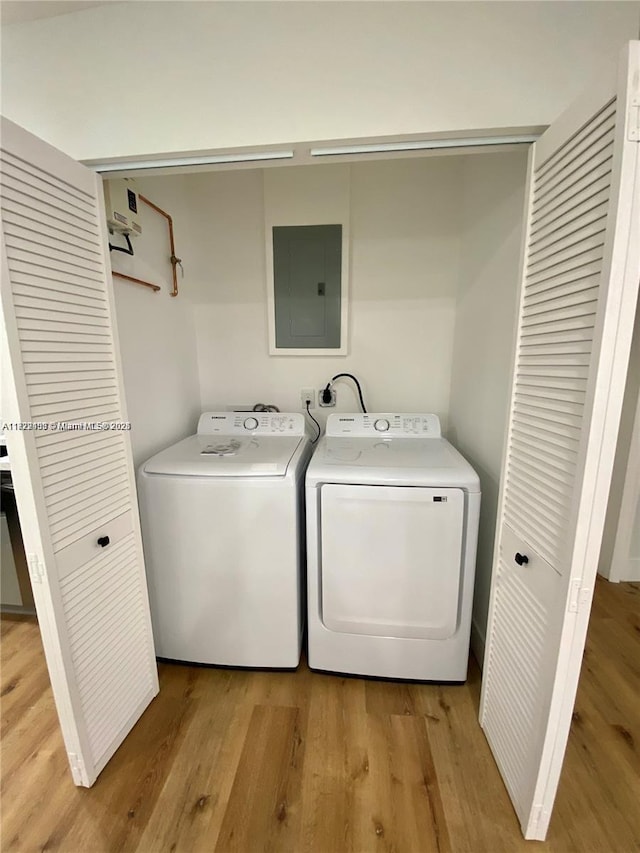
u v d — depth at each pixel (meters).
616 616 1.90
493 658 1.22
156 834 1.03
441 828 1.03
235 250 2.00
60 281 0.98
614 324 0.72
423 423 1.84
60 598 1.00
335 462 1.46
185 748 1.25
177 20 1.00
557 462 0.88
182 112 1.04
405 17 0.95
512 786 1.08
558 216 0.89
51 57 1.05
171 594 1.51
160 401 1.74
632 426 2.04
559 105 0.95
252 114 1.02
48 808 1.09
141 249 1.58
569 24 0.92
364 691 1.47
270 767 1.19
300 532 1.53
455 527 1.33
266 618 1.49
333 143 1.03
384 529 1.36
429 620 1.41
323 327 2.02
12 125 0.84
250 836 1.02
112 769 1.19
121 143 1.06
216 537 1.43
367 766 1.19
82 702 1.09
